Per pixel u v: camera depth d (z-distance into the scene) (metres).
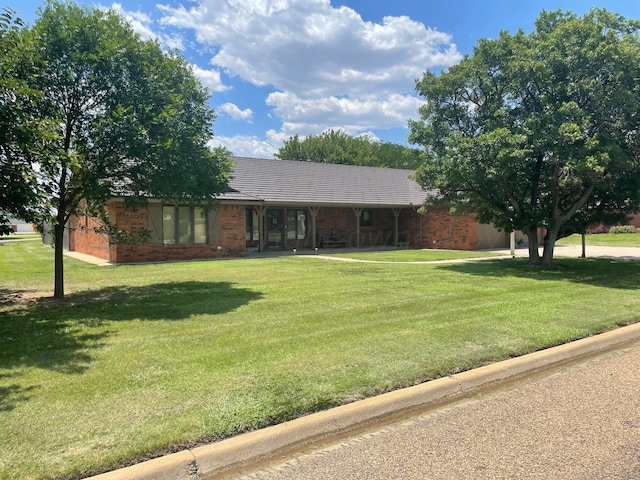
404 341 5.59
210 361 4.82
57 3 8.30
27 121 6.53
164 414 3.56
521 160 11.53
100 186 8.15
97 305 8.05
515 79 12.34
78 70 8.19
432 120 14.21
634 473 2.96
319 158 50.69
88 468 2.84
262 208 20.80
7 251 23.38
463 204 14.75
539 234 26.69
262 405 3.74
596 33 11.38
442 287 9.85
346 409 3.75
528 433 3.52
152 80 8.73
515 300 8.28
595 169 10.02
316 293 9.07
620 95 10.87
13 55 6.39
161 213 16.97
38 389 4.05
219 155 10.48
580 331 6.14
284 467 3.10
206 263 15.70
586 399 4.18
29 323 6.65
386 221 26.28
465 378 4.49
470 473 2.97
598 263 15.17
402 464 3.09
